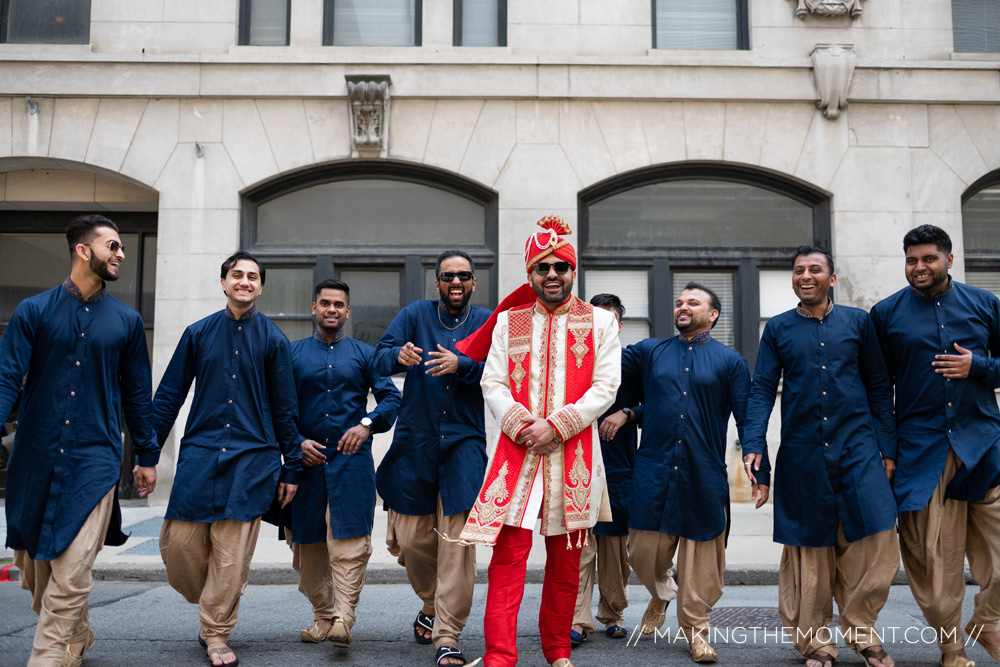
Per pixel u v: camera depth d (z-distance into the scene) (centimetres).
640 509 465
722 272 1099
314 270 1076
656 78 1065
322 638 482
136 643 473
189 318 1033
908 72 1074
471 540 366
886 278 1061
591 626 489
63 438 391
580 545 378
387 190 1091
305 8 1080
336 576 459
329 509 461
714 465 460
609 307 549
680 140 1068
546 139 1063
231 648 464
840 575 439
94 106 1051
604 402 383
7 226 1151
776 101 1073
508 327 400
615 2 1086
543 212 1058
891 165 1073
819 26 1089
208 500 427
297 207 1087
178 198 1048
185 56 1047
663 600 489
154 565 704
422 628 479
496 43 1104
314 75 1055
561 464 384
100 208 1138
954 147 1079
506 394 390
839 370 437
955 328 431
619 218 1096
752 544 794
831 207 1077
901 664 434
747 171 1091
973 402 424
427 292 1078
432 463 446
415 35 1101
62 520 383
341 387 489
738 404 470
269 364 456
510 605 372
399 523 455
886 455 436
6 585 654
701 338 484
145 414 423
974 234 1109
